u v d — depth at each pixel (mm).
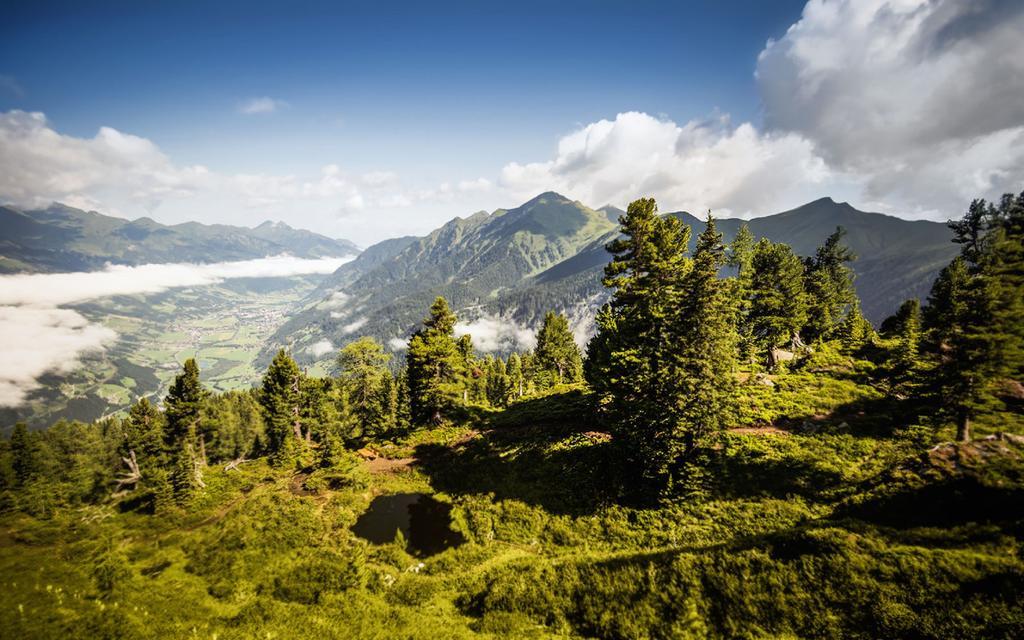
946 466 20172
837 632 14805
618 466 31625
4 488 54188
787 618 15750
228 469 48688
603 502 29125
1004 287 22266
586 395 51094
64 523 34938
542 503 31156
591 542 25969
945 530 17234
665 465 27672
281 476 44219
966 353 23141
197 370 49688
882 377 41344
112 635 17250
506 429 46875
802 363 48125
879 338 58188
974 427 26094
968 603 13969
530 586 20391
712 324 28031
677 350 28188
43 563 26078
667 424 27797
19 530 33875
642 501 28125
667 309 30484
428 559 26469
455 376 50500
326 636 17516
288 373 51500
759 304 48781
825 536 17938
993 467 19141
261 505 34250
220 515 36000
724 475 28078
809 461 28062
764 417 34875
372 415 56375
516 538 28125
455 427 50625
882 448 28688
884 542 17141
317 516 32375
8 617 19062
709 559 18844
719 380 27375
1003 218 29719
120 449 53906
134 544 29891
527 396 68062
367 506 35344
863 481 23766
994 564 14766
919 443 28375
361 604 20266
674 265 32875
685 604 17188
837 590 15906
